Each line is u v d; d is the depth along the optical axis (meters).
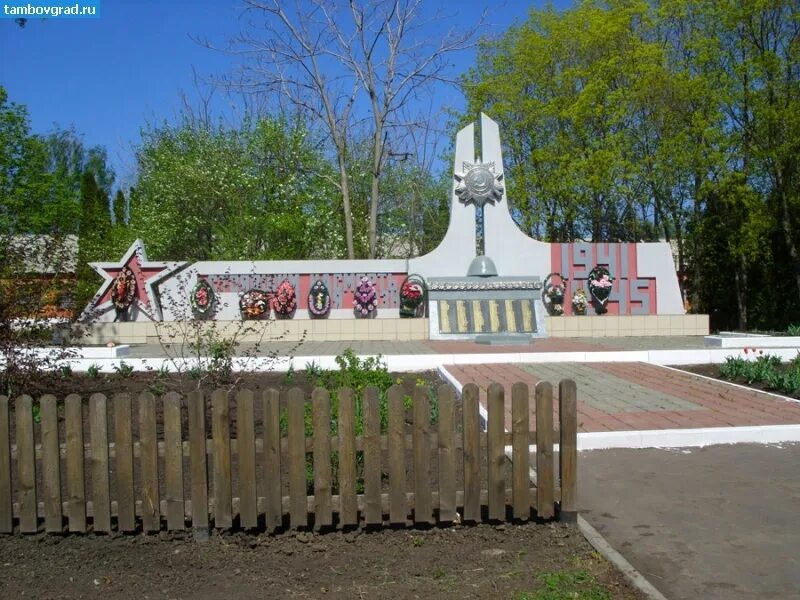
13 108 28.95
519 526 5.49
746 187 28.02
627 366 14.66
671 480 6.97
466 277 20.91
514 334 19.80
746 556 5.07
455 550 5.09
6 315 9.66
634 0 31.42
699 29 30.12
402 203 37.59
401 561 4.91
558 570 4.75
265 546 5.17
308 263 21.39
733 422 9.04
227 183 29.98
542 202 33.47
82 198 35.38
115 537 5.33
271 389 5.27
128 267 21.09
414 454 5.39
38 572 4.80
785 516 5.90
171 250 30.84
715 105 28.77
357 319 20.73
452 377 13.07
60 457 5.37
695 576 4.75
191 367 13.01
